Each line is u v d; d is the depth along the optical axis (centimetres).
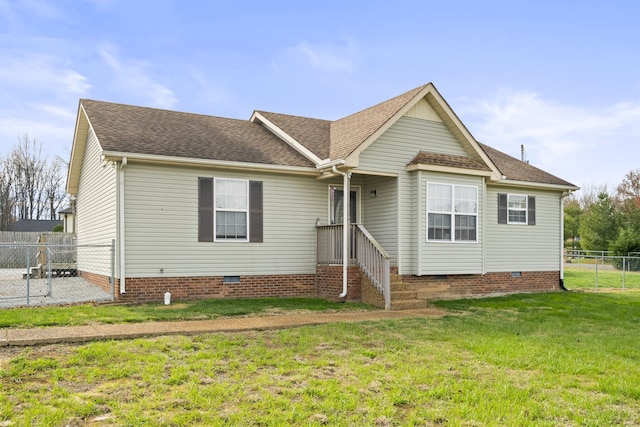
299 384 604
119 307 1130
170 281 1282
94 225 1598
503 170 1802
